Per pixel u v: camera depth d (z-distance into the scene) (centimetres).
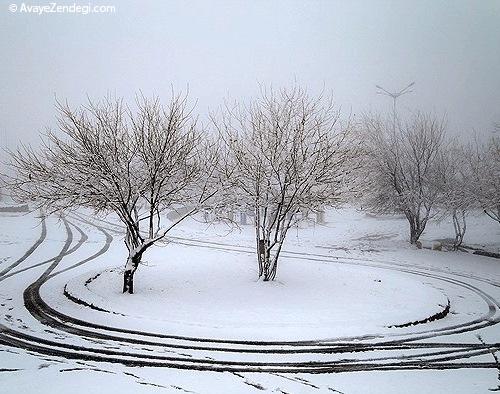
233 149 1688
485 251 2895
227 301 1477
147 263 2097
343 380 891
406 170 3180
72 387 811
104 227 3769
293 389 838
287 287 1684
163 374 895
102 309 1366
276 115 1683
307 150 1664
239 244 3039
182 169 1552
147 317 1295
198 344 1095
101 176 1447
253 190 1719
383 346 1129
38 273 1978
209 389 825
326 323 1283
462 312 1566
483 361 1034
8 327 1192
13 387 805
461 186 3086
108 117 1517
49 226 3747
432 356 1064
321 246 3127
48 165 1499
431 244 3209
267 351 1060
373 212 3259
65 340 1096
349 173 1795
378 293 1675
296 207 1723
